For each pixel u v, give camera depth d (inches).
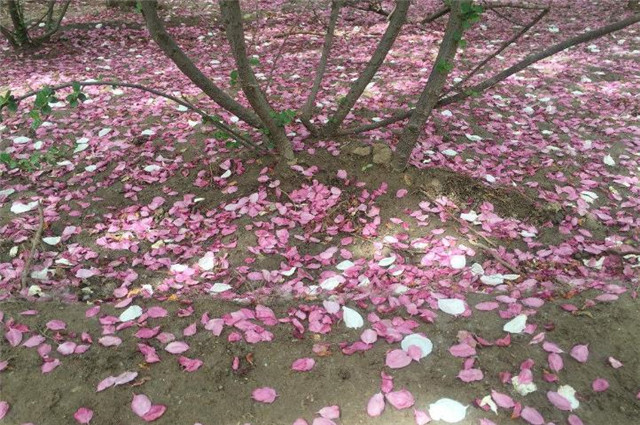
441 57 116.3
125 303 98.1
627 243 119.9
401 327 89.3
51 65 237.9
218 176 141.3
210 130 160.7
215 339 87.8
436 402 74.2
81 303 100.0
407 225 122.7
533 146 155.3
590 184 138.6
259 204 130.4
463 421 72.4
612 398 76.5
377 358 83.0
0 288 107.7
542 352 83.8
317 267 113.2
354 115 170.4
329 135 146.6
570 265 112.0
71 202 136.3
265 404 76.1
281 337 88.5
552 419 73.4
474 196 130.4
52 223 129.2
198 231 125.4
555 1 332.8
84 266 116.4
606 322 89.5
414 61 229.0
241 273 112.9
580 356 82.4
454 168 138.8
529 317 91.7
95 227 127.3
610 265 112.5
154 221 129.5
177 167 146.7
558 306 94.3
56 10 326.0
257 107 124.4
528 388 76.9
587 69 216.1
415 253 115.9
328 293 103.6
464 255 114.3
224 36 279.4
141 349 84.7
